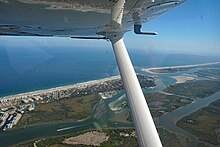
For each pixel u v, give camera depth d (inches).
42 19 130.1
